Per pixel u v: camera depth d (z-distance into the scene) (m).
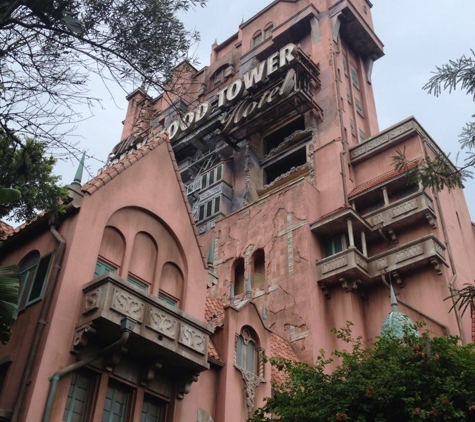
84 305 15.20
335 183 34.16
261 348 20.59
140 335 15.13
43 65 10.98
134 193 18.47
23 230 17.70
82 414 14.43
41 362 13.88
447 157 11.70
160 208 19.17
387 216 30.77
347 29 44.09
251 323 20.77
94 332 14.70
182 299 18.61
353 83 42.56
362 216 32.03
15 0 10.83
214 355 18.89
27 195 14.92
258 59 46.22
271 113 39.34
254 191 39.34
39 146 12.30
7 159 13.70
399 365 14.47
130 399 15.67
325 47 41.66
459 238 31.75
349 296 29.30
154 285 17.89
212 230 37.78
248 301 21.09
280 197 34.56
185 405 16.88
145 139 43.97
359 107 41.62
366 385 13.97
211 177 41.12
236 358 19.52
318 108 38.34
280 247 32.50
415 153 32.94
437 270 27.78
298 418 14.55
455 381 13.50
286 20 45.06
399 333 20.70
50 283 15.32
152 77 12.10
